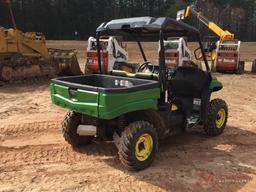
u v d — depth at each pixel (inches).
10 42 517.7
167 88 224.2
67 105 209.6
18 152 233.5
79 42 1422.2
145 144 205.9
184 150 242.5
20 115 328.2
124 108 192.1
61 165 213.5
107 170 206.8
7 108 355.9
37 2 2159.2
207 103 257.4
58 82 215.9
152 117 213.9
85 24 2340.1
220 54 690.2
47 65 585.6
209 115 261.6
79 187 186.2
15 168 208.4
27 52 549.6
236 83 570.9
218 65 693.9
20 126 291.4
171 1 2940.5
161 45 210.5
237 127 303.0
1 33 507.2
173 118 233.3
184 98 256.1
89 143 248.1
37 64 565.9
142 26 212.1
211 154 237.3
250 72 742.5
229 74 692.1
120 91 189.3
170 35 244.7
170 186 189.5
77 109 202.7
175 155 232.5
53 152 233.8
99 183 191.0
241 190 187.9
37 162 217.6
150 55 1044.5
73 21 2287.2
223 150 245.6
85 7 2368.4
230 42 687.1
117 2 2711.6
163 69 215.0
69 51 631.2
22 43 539.8
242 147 253.1
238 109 375.9
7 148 240.5
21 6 2110.0
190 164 218.8
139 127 199.8
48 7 2192.4
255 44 1692.9
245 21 3031.5
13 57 518.6
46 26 2182.6
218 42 692.7
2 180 192.9
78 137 237.3
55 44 1295.5
